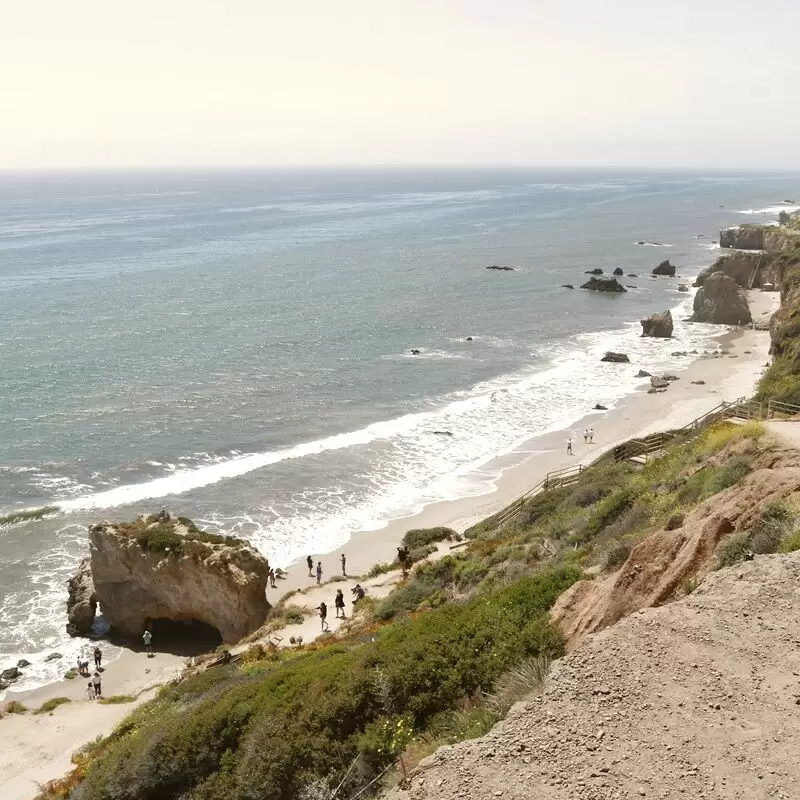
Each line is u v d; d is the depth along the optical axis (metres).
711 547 12.68
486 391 64.88
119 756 14.57
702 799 6.79
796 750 7.28
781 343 64.19
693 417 55.41
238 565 32.72
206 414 57.56
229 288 106.62
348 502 44.59
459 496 44.97
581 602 13.15
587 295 107.62
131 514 42.59
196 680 22.34
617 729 7.89
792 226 138.00
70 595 35.06
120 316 88.06
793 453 16.02
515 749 7.88
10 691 29.67
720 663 8.78
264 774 11.30
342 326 85.88
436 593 24.75
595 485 29.38
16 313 88.44
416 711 11.45
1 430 53.12
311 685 12.98
